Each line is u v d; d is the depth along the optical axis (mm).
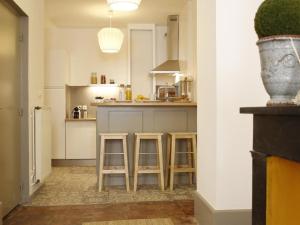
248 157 2611
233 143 2602
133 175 4594
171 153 4383
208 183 2816
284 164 1090
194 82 5465
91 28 7328
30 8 3867
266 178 1190
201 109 3033
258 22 1222
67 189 4383
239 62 2592
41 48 4438
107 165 4562
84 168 6172
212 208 2639
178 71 6215
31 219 3131
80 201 3771
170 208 3480
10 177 3348
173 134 4367
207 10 2814
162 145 4684
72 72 7238
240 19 2594
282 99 1212
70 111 7297
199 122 3096
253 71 2598
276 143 1098
